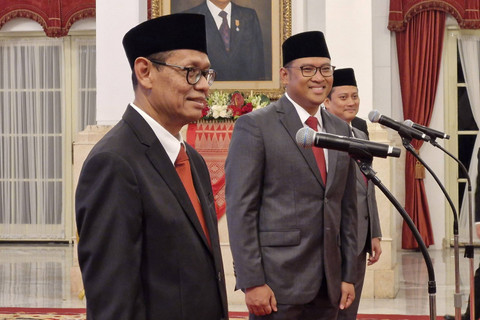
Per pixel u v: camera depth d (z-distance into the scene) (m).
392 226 8.52
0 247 13.09
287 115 3.95
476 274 6.31
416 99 12.11
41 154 13.52
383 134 8.59
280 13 9.82
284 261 3.78
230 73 9.87
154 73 2.59
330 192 3.84
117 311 2.32
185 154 2.70
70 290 8.97
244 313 7.58
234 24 9.87
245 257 3.74
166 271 2.47
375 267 8.38
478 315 6.27
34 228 13.56
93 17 12.94
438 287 9.03
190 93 2.60
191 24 2.59
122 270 2.35
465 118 12.33
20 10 12.87
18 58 13.46
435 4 11.95
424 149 12.24
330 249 3.84
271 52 9.84
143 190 2.45
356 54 8.95
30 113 13.51
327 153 3.92
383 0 12.11
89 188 2.41
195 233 2.54
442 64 12.30
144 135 2.54
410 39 12.09
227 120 8.16
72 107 13.44
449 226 12.33
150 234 2.46
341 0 8.98
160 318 2.44
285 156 3.85
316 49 3.95
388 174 8.31
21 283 9.47
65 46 13.39
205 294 2.53
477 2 11.93
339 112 5.83
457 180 12.30
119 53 9.16
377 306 7.91
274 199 3.86
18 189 13.56
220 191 8.12
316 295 3.85
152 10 9.75
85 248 2.38
